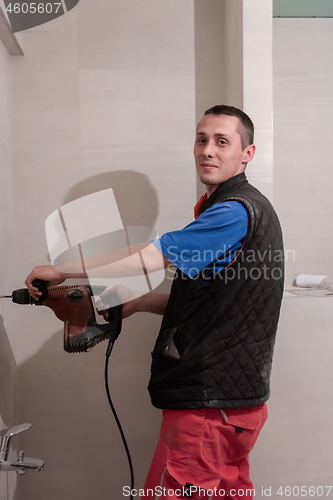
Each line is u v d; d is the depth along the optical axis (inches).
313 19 60.8
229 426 34.4
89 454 53.3
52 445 52.8
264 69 47.6
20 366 52.1
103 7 51.8
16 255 51.2
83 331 37.4
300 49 60.8
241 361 34.6
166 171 53.0
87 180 52.1
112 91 52.1
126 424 53.6
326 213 62.0
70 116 51.7
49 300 38.2
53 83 51.3
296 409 50.3
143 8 52.2
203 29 53.1
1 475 43.7
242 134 38.5
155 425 53.8
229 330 34.5
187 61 52.9
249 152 39.8
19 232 51.3
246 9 46.9
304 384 50.2
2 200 46.0
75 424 53.1
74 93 51.6
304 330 49.9
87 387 53.2
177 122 52.9
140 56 52.3
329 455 50.8
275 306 36.1
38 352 52.4
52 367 52.6
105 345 53.3
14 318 50.8
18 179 51.1
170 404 35.0
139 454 53.7
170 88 52.7
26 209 51.4
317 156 61.6
